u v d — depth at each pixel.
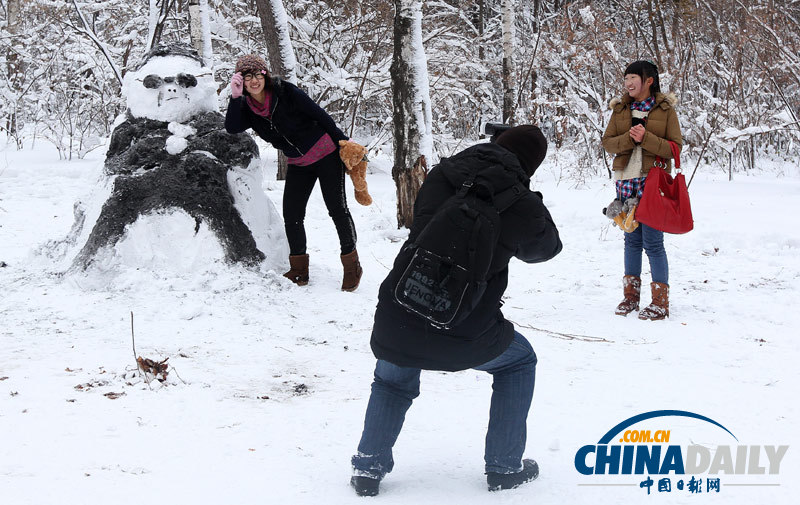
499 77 18.73
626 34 17.25
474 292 2.49
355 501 2.64
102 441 3.06
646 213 5.35
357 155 5.83
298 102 5.69
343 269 6.41
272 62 11.31
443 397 3.89
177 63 6.23
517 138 2.86
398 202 8.77
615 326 5.37
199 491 2.63
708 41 17.50
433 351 2.58
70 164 12.45
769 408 3.75
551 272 7.16
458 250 2.49
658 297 5.56
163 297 5.37
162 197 5.80
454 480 2.89
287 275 6.14
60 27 14.73
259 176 6.33
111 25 16.06
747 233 8.15
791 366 4.44
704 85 16.66
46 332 4.68
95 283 5.54
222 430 3.27
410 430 3.42
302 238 6.08
